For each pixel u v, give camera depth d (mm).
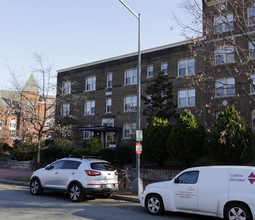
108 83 30969
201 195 7668
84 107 32250
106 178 10633
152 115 20906
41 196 11570
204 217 8312
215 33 13414
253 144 13688
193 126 15836
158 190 8586
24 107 18250
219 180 7477
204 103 22828
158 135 17406
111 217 7945
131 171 17922
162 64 26766
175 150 15820
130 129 26219
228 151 13523
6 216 7723
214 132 14133
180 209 8125
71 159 11219
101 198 11617
